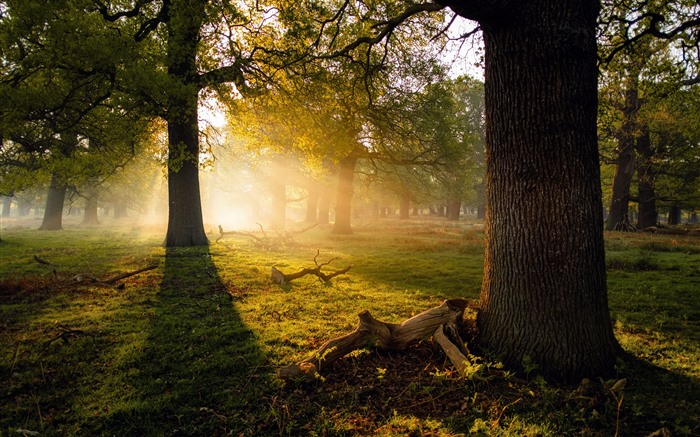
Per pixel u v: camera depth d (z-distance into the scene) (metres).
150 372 4.31
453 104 21.88
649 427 3.17
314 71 13.47
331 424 3.24
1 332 5.60
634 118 21.23
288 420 3.31
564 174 4.07
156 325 5.99
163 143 17.95
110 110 12.25
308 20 10.21
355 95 14.49
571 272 4.04
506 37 4.30
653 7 10.04
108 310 6.84
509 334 4.28
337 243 19.64
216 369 4.41
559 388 3.75
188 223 16.38
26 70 10.09
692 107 13.58
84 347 5.02
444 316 4.71
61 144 13.38
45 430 3.22
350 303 7.48
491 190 4.62
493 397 3.63
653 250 16.81
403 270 11.56
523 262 4.23
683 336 5.56
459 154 22.95
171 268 11.17
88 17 11.48
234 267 11.61
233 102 14.88
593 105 4.23
